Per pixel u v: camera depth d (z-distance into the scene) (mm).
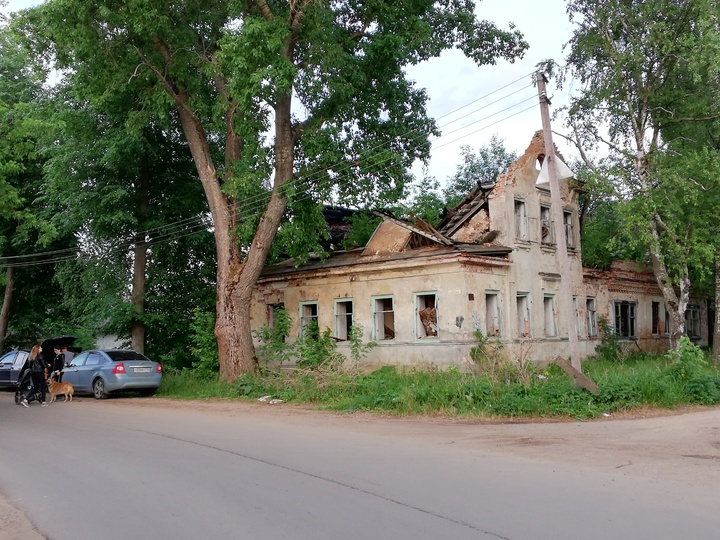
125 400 19391
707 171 21750
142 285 26266
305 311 25391
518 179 23406
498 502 6453
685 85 24062
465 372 18609
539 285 23625
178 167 27109
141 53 20547
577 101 24828
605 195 24188
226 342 21250
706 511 6070
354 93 20516
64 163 24000
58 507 6766
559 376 17062
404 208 23859
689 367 15992
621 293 28797
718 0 21156
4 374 24156
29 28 20578
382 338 22703
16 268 32375
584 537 5320
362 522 5863
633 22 23312
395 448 9781
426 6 20766
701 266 22984
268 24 17719
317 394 17312
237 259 21812
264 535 5574
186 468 8492
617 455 8992
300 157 22453
